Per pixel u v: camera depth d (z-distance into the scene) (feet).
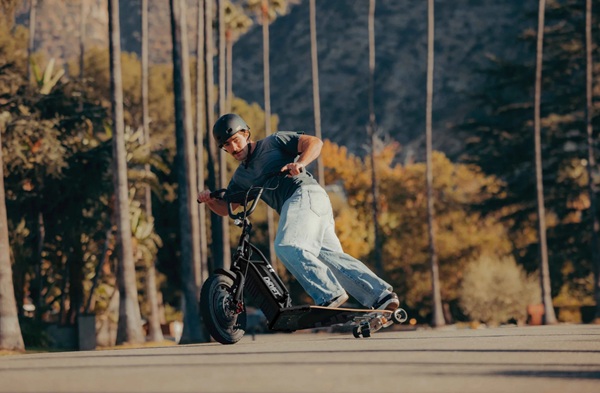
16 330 121.19
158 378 23.75
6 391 21.75
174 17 197.47
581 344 35.19
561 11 419.54
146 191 311.47
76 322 207.41
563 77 413.18
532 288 298.97
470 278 295.69
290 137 42.63
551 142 397.39
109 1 182.60
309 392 20.13
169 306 404.16
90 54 489.26
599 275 325.83
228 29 390.42
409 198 432.66
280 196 42.34
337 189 458.50
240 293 40.81
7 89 218.38
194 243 195.11
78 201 219.82
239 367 26.58
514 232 407.23
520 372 24.26
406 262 406.82
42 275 240.12
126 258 180.55
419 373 23.99
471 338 41.98
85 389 21.52
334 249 42.86
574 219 397.19
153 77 488.02
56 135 213.87
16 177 210.59
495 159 405.80
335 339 42.68
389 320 42.42
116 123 182.29
